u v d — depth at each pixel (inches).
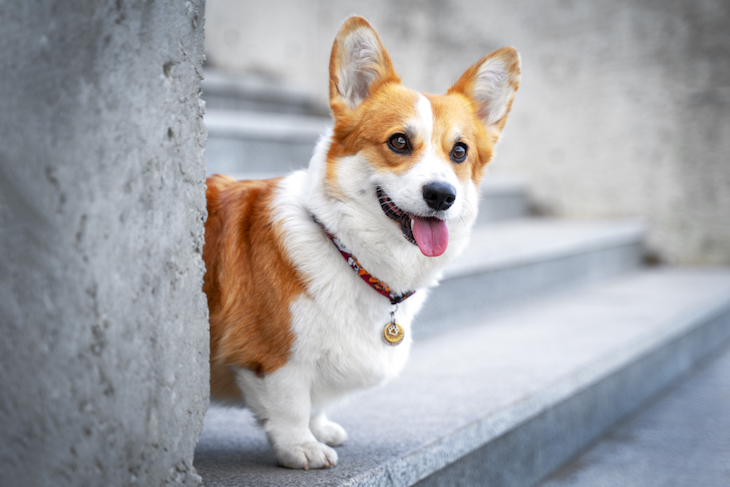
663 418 124.0
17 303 37.9
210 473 63.0
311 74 275.9
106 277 41.3
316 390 67.1
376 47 73.4
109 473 42.1
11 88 37.4
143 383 44.1
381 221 67.3
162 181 45.1
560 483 94.7
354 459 67.0
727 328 185.2
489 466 84.3
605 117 232.4
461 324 141.8
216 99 206.8
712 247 221.1
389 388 96.7
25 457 38.6
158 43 44.1
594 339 126.6
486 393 92.6
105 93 40.7
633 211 231.8
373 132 68.9
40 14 38.2
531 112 245.4
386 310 67.4
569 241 181.0
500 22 245.8
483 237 184.7
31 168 38.0
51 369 39.2
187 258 47.8
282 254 64.9
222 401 73.4
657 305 160.6
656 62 221.5
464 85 79.6
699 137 218.1
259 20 255.6
